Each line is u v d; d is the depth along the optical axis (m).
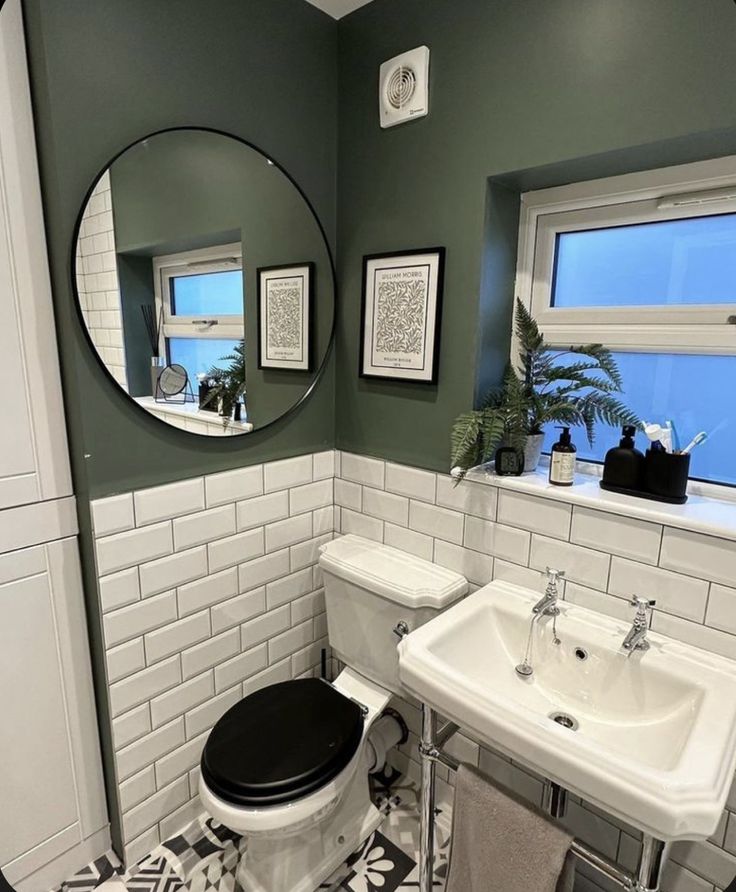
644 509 1.23
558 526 1.37
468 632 1.31
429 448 1.62
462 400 1.52
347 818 1.59
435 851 1.60
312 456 1.84
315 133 1.67
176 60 1.32
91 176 1.21
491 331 1.51
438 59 1.43
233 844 1.61
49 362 1.27
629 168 1.31
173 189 1.35
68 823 1.48
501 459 1.48
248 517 1.68
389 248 1.63
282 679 1.89
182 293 1.40
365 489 1.82
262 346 1.62
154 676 1.52
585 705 1.23
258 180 1.53
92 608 1.40
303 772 1.28
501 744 0.98
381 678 1.64
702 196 1.25
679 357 1.37
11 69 1.13
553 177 1.39
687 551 1.18
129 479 1.39
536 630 1.32
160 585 1.49
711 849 1.22
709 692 1.06
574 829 1.45
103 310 1.27
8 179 1.16
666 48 1.09
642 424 1.34
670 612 1.22
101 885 1.49
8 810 1.36
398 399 1.68
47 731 1.40
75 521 1.37
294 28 1.56
